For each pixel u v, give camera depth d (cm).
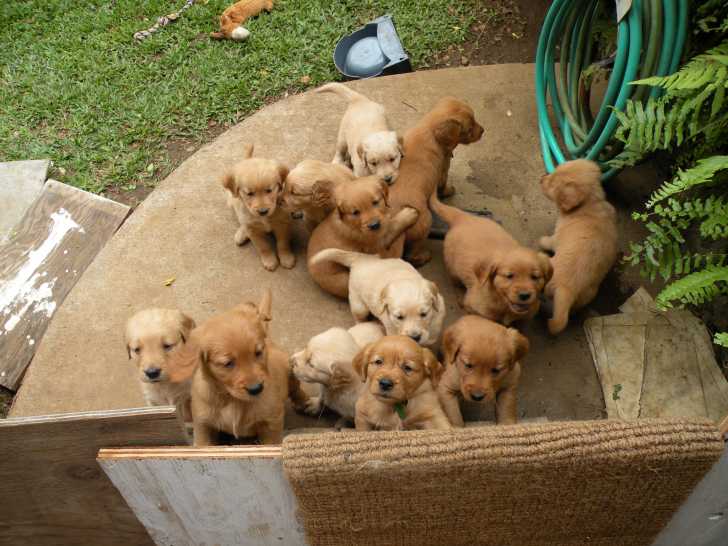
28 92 214
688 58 137
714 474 87
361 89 184
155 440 91
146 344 105
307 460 84
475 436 84
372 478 85
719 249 130
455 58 211
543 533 98
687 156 135
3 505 103
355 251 137
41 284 160
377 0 226
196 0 232
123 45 223
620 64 133
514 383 119
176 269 151
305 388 132
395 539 99
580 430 83
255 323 104
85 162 195
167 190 164
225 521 101
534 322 137
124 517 106
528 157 167
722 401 124
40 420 88
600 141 142
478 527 97
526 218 155
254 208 136
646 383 127
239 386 101
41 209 173
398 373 104
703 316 134
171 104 205
